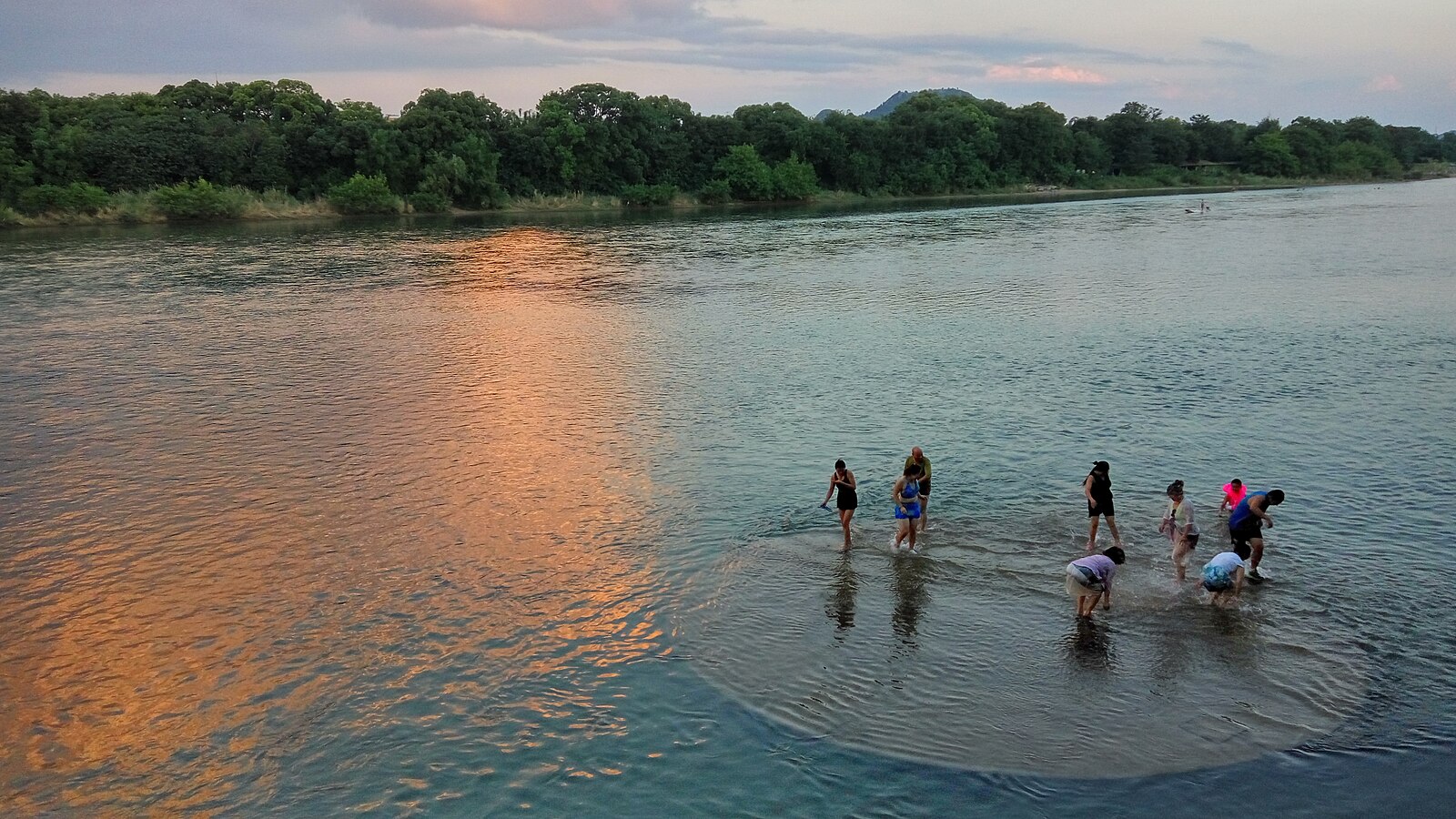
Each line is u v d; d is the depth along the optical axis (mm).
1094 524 17906
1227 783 11805
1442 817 11180
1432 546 17766
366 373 33219
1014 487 21141
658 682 14195
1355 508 19594
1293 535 18391
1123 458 22812
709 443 24625
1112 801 11562
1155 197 148875
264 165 117312
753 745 12742
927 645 14992
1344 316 40031
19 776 12406
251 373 33344
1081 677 14016
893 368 32438
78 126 109625
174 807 11844
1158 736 12688
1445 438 23656
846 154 157625
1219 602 15898
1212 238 77000
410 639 15430
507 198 129625
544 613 16203
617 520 19938
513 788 12039
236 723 13398
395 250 78375
